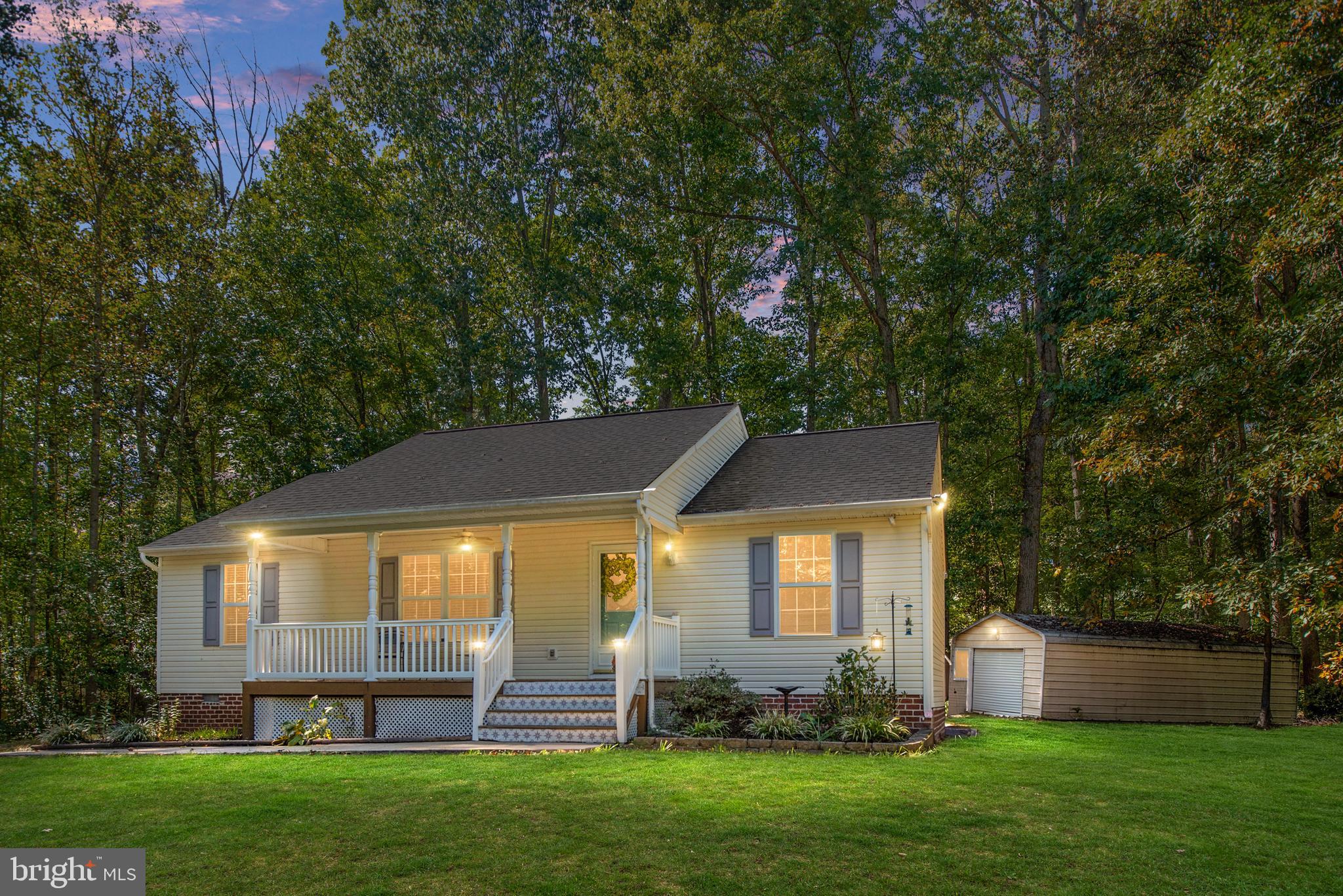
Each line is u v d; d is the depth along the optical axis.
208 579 17.12
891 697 12.87
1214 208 15.91
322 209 27.98
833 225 25.33
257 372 25.23
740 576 14.11
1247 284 16.67
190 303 23.94
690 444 15.05
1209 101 14.13
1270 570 13.84
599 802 8.48
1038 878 6.40
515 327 28.77
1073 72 25.25
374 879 6.58
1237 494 16.77
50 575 18.97
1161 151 15.82
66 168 21.17
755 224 28.41
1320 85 12.49
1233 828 7.72
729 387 28.28
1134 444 15.68
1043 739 13.97
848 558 13.55
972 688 20.45
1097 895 6.10
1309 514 20.95
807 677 13.53
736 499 14.41
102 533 21.03
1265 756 12.15
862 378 29.94
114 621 17.69
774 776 9.57
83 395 22.36
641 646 12.88
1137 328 16.59
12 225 19.95
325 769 10.66
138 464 23.30
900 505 12.99
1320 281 16.72
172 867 7.00
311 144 29.80
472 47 29.81
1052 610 29.81
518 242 29.80
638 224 28.56
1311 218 12.24
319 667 14.14
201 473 25.98
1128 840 7.33
